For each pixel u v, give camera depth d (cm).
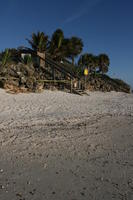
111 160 510
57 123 891
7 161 480
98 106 1531
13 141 620
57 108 1298
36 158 504
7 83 1736
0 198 334
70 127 832
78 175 423
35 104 1369
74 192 359
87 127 845
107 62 4341
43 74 2375
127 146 627
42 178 406
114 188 374
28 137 666
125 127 877
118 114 1207
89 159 512
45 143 617
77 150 573
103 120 1000
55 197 342
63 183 388
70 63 3497
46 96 1762
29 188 367
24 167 453
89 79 3222
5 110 1102
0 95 1499
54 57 3086
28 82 1866
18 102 1377
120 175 427
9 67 2048
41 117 1000
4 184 378
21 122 870
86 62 3681
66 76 2505
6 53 2070
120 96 2794
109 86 3466
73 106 1430
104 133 764
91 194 354
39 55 2617
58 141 642
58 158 510
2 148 561
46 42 2781
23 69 2106
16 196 341
